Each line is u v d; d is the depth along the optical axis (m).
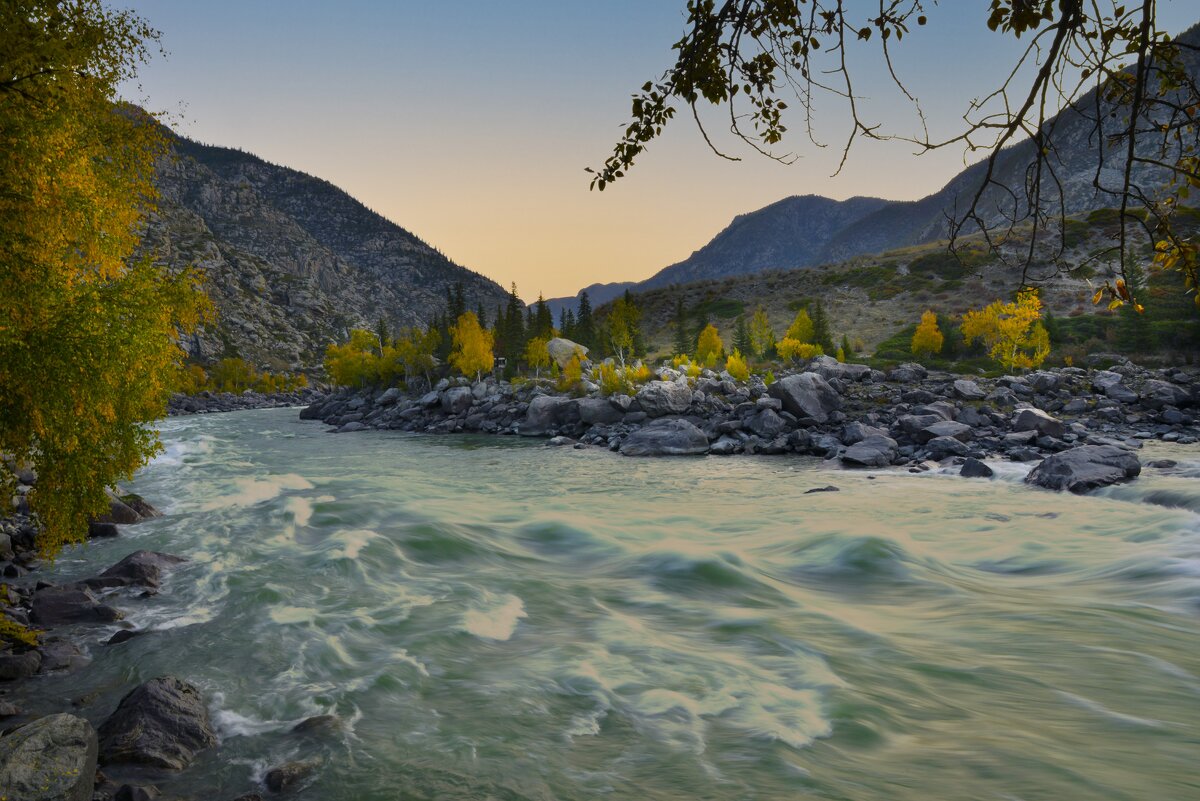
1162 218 2.68
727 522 21.73
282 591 13.79
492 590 14.04
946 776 7.11
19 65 8.54
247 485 28.61
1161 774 7.07
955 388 51.69
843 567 15.54
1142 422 43.56
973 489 27.52
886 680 9.50
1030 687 9.23
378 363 107.81
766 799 6.78
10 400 9.20
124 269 11.88
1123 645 10.63
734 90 3.60
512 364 105.25
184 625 11.87
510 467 39.03
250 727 8.38
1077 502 23.28
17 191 8.91
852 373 60.53
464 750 7.79
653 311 153.25
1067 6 2.67
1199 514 19.50
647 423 56.22
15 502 19.55
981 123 2.89
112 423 11.05
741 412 52.44
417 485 30.69
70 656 10.38
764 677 9.65
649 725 8.32
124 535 18.91
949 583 14.35
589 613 12.66
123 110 11.63
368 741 8.02
